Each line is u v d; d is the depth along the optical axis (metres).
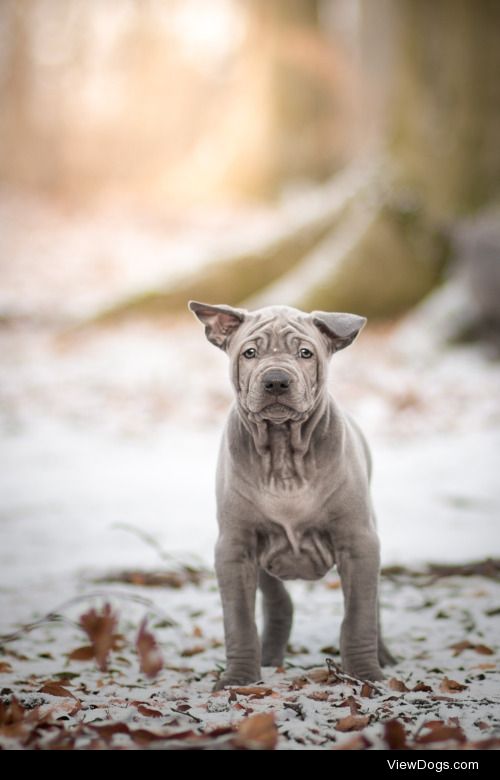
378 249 23.78
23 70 44.03
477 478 11.85
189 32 43.69
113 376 19.06
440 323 20.91
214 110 42.50
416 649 6.53
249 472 5.62
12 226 34.50
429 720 4.63
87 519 10.60
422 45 24.50
